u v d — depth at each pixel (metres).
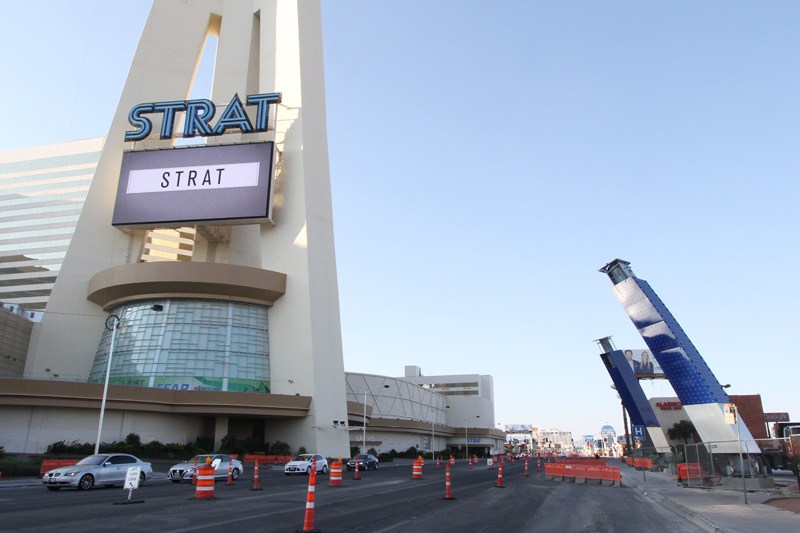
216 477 29.33
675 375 34.06
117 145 68.69
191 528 12.38
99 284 60.94
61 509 15.79
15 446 47.78
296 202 67.06
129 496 17.75
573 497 23.81
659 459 53.50
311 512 11.81
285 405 57.84
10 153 118.38
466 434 134.75
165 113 66.38
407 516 15.58
